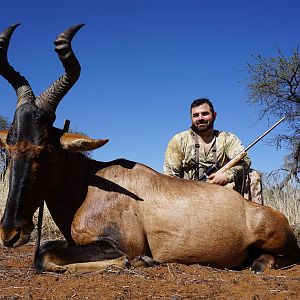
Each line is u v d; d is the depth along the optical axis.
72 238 2.13
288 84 8.83
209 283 1.81
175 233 2.16
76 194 2.16
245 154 2.61
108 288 1.70
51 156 2.02
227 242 2.21
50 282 1.82
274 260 2.28
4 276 1.95
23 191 1.94
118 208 2.12
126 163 2.27
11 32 2.12
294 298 1.62
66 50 2.09
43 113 2.02
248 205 2.31
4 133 2.10
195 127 2.81
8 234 1.90
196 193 2.24
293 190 4.14
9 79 2.13
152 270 2.00
